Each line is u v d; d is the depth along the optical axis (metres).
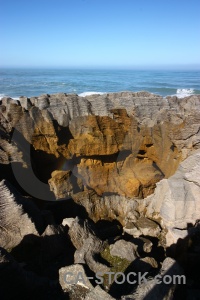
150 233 6.67
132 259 5.54
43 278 5.25
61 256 6.05
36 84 62.84
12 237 6.07
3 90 50.94
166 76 105.12
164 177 7.99
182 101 9.02
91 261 5.46
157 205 7.14
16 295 4.66
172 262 5.04
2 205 5.94
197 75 114.38
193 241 5.89
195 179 6.50
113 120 8.45
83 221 6.46
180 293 4.91
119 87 56.53
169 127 8.02
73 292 4.95
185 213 6.43
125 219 7.39
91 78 91.25
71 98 8.90
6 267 4.39
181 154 7.72
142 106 8.52
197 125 7.49
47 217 6.98
